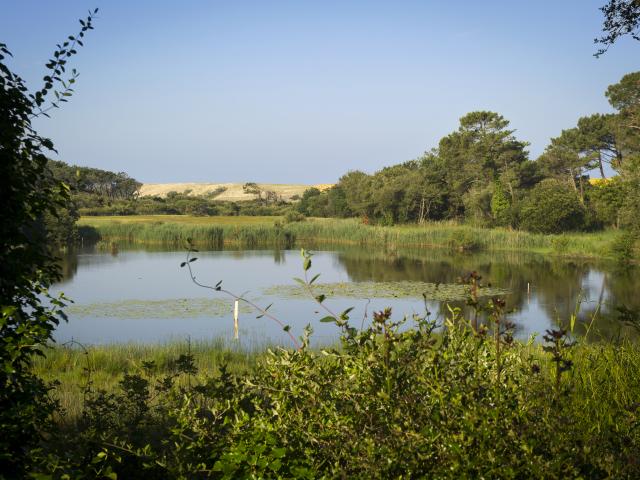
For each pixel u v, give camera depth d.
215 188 165.75
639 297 21.55
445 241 50.50
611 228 49.28
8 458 3.06
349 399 2.86
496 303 3.00
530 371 3.08
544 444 2.51
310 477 2.62
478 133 70.19
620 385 4.21
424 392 2.81
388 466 2.40
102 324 18.23
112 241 52.75
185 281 28.73
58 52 4.02
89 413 5.07
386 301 22.03
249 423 3.11
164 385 4.95
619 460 2.45
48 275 3.86
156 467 3.59
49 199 3.85
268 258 41.16
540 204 49.72
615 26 9.04
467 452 2.40
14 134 3.60
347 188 77.31
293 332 16.36
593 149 64.25
